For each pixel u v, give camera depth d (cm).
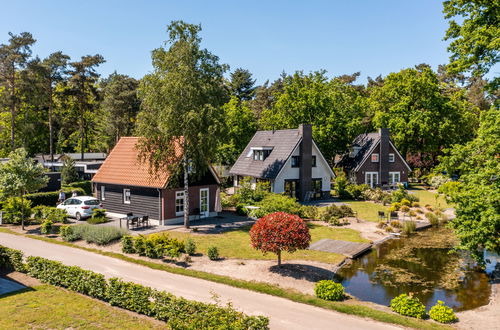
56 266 1470
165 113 2222
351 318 1202
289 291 1435
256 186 3438
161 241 1925
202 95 2306
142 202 2700
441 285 1597
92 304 1270
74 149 7156
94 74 5391
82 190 3716
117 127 5578
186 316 1083
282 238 1591
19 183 2258
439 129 4484
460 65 1942
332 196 4184
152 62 2350
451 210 3297
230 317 1003
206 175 2866
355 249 2067
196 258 1850
